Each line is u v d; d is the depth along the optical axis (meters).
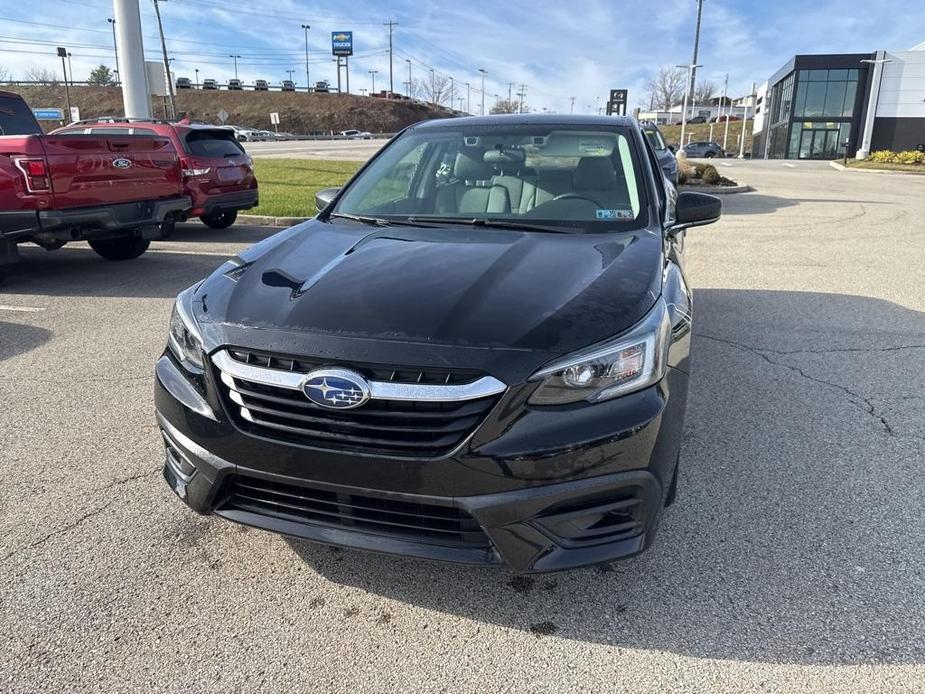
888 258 8.84
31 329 5.82
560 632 2.39
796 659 2.26
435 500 2.15
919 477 3.38
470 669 2.24
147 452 3.67
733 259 8.78
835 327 5.80
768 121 64.69
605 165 3.67
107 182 7.32
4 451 3.67
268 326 2.34
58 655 2.28
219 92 101.31
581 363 2.17
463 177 3.71
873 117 50.97
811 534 2.92
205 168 10.32
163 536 2.94
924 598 2.53
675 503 3.16
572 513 2.19
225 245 9.98
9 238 6.80
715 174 17.97
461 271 2.62
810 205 14.83
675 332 2.53
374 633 2.39
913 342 5.40
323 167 21.58
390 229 3.26
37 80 104.06
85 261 8.81
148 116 18.73
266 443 2.27
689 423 3.99
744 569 2.70
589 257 2.79
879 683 2.15
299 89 112.19
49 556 2.79
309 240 3.14
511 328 2.23
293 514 2.40
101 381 4.66
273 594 2.59
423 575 2.69
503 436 2.11
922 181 23.48
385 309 2.34
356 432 2.18
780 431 3.88
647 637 2.36
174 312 2.74
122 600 2.55
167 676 2.21
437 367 2.12
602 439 2.15
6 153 6.62
